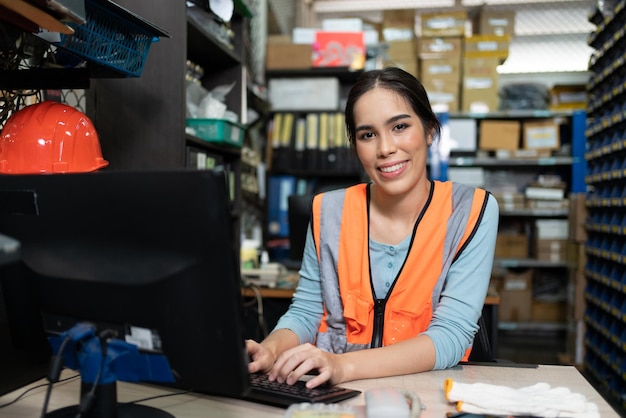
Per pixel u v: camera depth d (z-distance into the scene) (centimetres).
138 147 198
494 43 458
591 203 342
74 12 96
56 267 74
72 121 126
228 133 225
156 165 197
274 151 415
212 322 66
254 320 233
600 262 334
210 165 231
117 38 127
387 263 128
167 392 95
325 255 133
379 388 85
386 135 120
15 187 74
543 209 464
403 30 469
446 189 131
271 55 415
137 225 67
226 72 268
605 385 313
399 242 128
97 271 71
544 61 539
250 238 383
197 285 65
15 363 88
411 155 121
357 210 133
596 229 330
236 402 90
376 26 482
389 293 125
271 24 452
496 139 463
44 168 122
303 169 414
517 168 501
